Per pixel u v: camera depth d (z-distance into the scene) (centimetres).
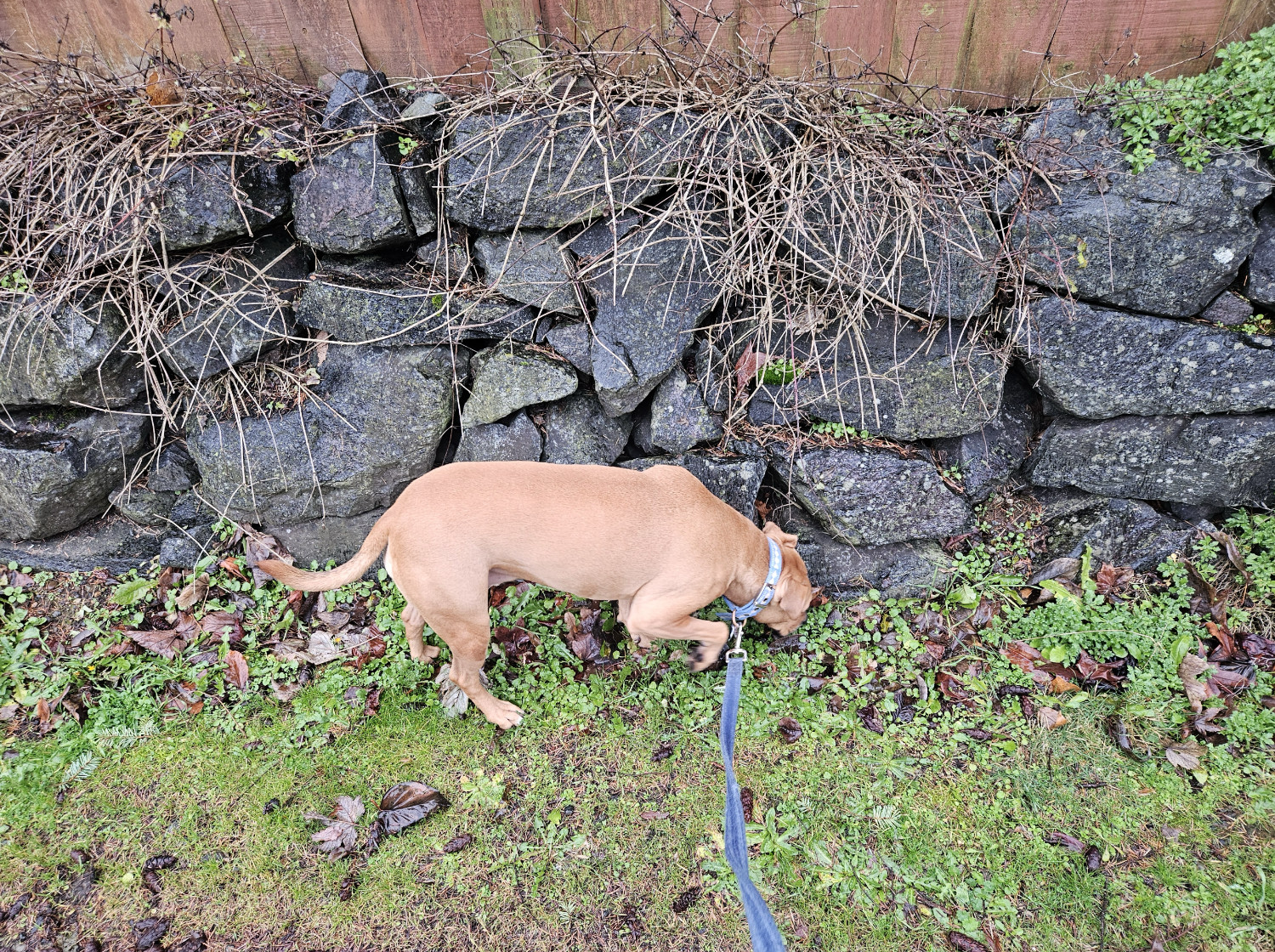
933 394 180
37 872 150
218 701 173
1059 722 169
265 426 183
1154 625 179
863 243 168
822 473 182
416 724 172
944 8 172
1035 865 152
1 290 172
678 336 177
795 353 180
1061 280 171
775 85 173
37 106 177
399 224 174
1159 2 166
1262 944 142
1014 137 173
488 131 168
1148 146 167
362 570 157
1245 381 171
